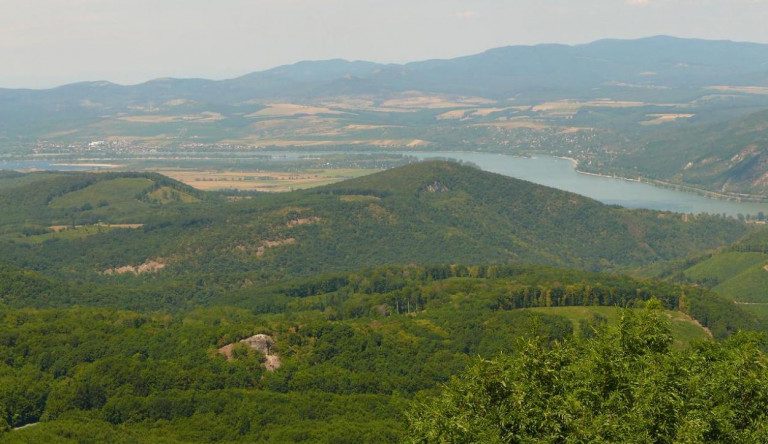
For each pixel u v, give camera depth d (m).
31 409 143.88
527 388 72.12
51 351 167.12
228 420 143.00
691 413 67.38
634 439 65.00
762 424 68.94
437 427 73.31
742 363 75.44
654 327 76.25
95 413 143.88
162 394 149.25
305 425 140.75
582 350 80.00
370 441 132.00
